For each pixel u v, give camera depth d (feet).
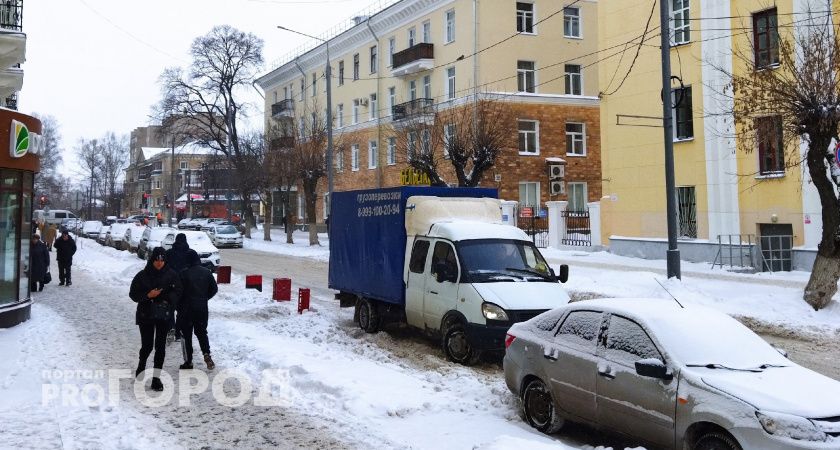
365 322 41.16
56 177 340.18
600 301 21.63
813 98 41.32
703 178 73.51
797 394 15.87
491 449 17.70
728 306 47.55
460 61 115.96
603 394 19.36
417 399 24.27
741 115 50.21
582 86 121.39
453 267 33.58
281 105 180.14
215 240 133.28
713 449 16.06
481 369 30.94
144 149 387.96
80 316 45.52
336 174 158.71
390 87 138.72
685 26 75.41
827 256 44.42
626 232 83.20
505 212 98.63
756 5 66.64
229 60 162.20
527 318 30.60
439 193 39.70
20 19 45.21
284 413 23.21
